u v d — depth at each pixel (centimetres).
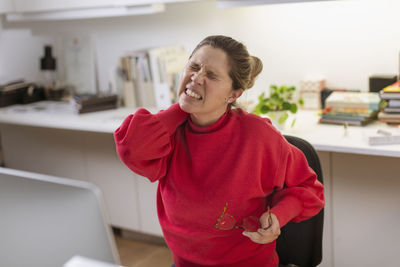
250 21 238
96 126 230
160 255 254
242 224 112
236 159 109
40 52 315
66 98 295
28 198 65
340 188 195
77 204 63
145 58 253
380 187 188
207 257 114
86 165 269
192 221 112
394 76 206
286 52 232
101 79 298
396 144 169
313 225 129
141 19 273
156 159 113
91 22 292
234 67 106
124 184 259
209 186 109
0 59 303
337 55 221
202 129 111
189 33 258
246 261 115
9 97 289
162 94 251
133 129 110
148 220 256
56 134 277
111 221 269
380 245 193
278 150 112
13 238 67
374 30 210
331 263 205
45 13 267
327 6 217
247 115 113
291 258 135
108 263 64
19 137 293
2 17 303
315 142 177
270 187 115
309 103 227
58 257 65
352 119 195
